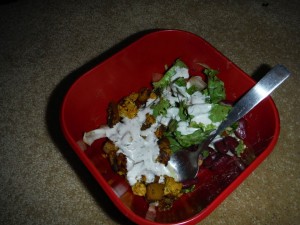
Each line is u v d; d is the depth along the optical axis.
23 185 0.37
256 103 0.29
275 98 0.42
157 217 0.27
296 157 0.38
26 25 0.50
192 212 0.26
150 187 0.29
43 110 0.42
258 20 0.50
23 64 0.46
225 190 0.25
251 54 0.46
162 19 0.50
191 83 0.34
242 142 0.32
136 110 0.33
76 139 0.30
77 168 0.38
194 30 0.48
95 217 0.35
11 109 0.43
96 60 0.46
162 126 0.32
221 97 0.32
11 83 0.45
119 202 0.24
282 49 0.47
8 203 0.36
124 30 0.48
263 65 0.45
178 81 0.34
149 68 0.36
